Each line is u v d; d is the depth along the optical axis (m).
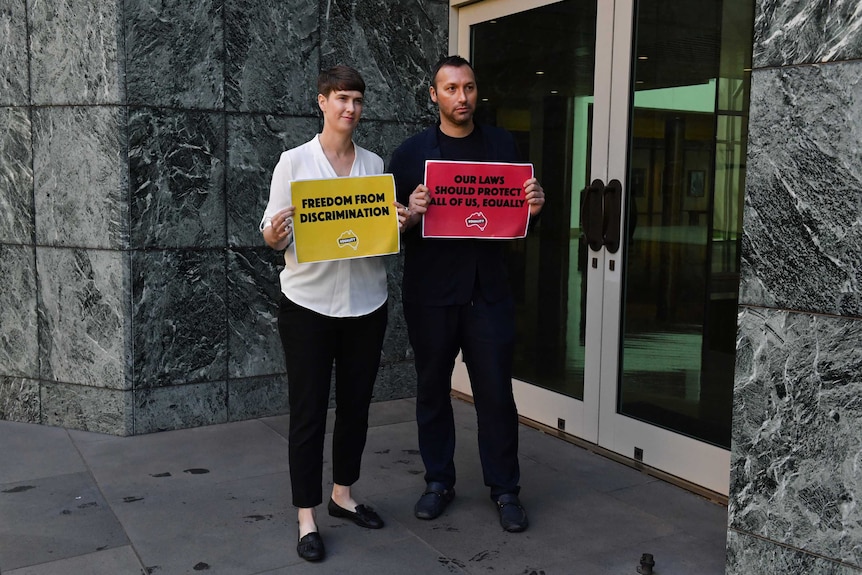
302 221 2.93
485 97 5.12
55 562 3.02
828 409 2.48
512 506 3.39
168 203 4.46
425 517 3.44
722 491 3.65
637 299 4.07
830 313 2.46
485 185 3.22
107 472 3.95
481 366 3.39
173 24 4.37
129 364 4.45
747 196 2.65
